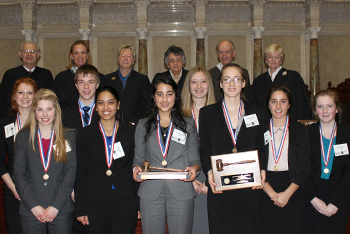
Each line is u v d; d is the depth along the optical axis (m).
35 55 4.33
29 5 9.50
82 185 2.60
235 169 2.43
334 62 10.06
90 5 9.49
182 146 2.65
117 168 2.61
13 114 2.99
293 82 4.12
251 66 9.91
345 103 7.04
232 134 2.59
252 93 4.37
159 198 2.55
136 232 3.63
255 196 2.50
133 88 4.01
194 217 2.94
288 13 9.95
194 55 9.91
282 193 2.61
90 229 2.53
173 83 2.69
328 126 2.85
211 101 3.09
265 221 2.73
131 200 2.61
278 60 4.08
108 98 2.64
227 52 4.27
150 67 9.98
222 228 2.50
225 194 2.52
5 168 2.82
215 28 9.88
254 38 9.56
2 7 9.81
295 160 2.71
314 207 2.80
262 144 2.61
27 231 2.53
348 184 2.71
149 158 2.65
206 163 2.60
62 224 2.60
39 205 2.50
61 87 3.82
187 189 2.58
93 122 2.75
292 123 2.82
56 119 2.64
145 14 9.41
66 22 9.99
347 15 10.01
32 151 2.60
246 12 9.88
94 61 10.01
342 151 2.74
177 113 2.73
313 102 2.96
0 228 3.68
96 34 10.00
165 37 9.95
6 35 10.01
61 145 2.61
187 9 9.84
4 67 10.05
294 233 2.63
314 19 9.55
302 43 9.98
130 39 10.00
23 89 2.91
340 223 2.71
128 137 2.69
